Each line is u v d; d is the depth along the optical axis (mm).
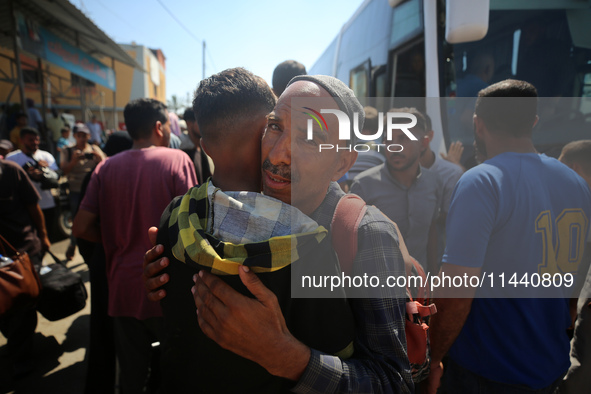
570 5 2354
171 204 931
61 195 5582
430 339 1316
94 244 2389
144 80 25188
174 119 4391
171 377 833
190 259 732
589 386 1264
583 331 1292
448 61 2316
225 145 828
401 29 2715
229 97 806
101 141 12305
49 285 2592
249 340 690
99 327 2096
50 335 3164
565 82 2316
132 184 1814
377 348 779
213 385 787
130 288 1797
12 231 2816
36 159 4547
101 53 12461
